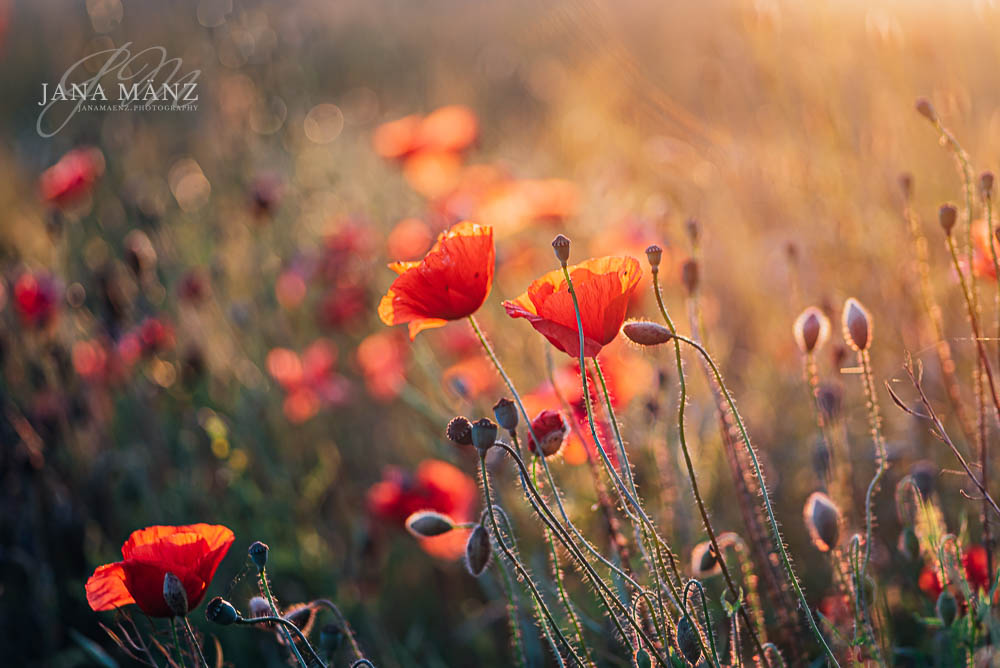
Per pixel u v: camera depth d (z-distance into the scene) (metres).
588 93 6.07
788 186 4.04
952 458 2.92
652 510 3.24
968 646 2.02
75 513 3.85
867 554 1.98
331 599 3.61
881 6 3.59
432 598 3.76
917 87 3.56
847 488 2.54
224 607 1.76
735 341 4.18
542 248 4.83
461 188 5.09
